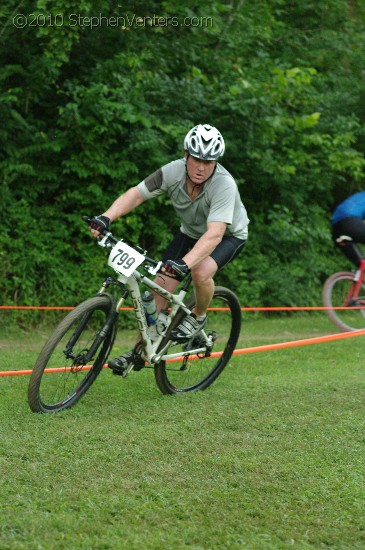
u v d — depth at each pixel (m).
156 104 10.97
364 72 13.52
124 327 10.20
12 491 3.57
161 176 5.13
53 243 10.12
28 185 10.23
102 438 4.42
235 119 11.16
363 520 3.41
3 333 9.29
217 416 5.02
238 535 3.20
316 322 10.98
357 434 4.70
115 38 10.70
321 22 14.46
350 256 9.70
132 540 3.11
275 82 10.90
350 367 7.17
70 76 10.75
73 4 9.34
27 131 10.06
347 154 11.52
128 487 3.70
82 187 10.44
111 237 5.03
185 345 5.75
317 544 3.17
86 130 10.09
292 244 12.04
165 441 4.43
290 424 4.89
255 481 3.84
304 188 12.17
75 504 3.45
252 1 12.97
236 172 11.55
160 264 4.81
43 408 4.92
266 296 11.62
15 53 10.10
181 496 3.60
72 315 4.89
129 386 5.91
